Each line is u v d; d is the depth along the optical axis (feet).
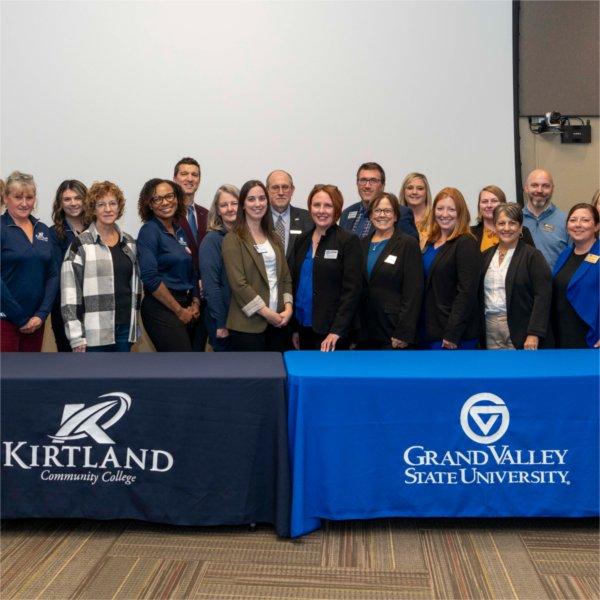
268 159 14.79
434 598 6.50
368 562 7.18
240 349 10.22
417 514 7.75
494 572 6.98
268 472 7.72
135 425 7.61
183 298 10.98
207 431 7.62
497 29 14.80
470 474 7.72
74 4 14.52
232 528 7.95
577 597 6.52
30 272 10.50
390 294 10.38
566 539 7.71
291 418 7.64
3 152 14.66
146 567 7.06
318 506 7.72
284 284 10.60
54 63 14.57
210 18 14.60
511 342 10.30
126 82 14.64
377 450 7.68
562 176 15.56
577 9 15.17
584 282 10.35
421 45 14.75
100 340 10.11
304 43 14.67
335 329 10.10
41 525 7.99
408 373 7.73
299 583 6.76
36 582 6.75
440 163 14.89
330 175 14.82
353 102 14.75
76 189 11.18
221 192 10.90
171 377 7.58
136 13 14.56
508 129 14.92
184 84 14.67
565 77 15.33
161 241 10.77
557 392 7.65
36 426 7.61
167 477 7.66
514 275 10.14
